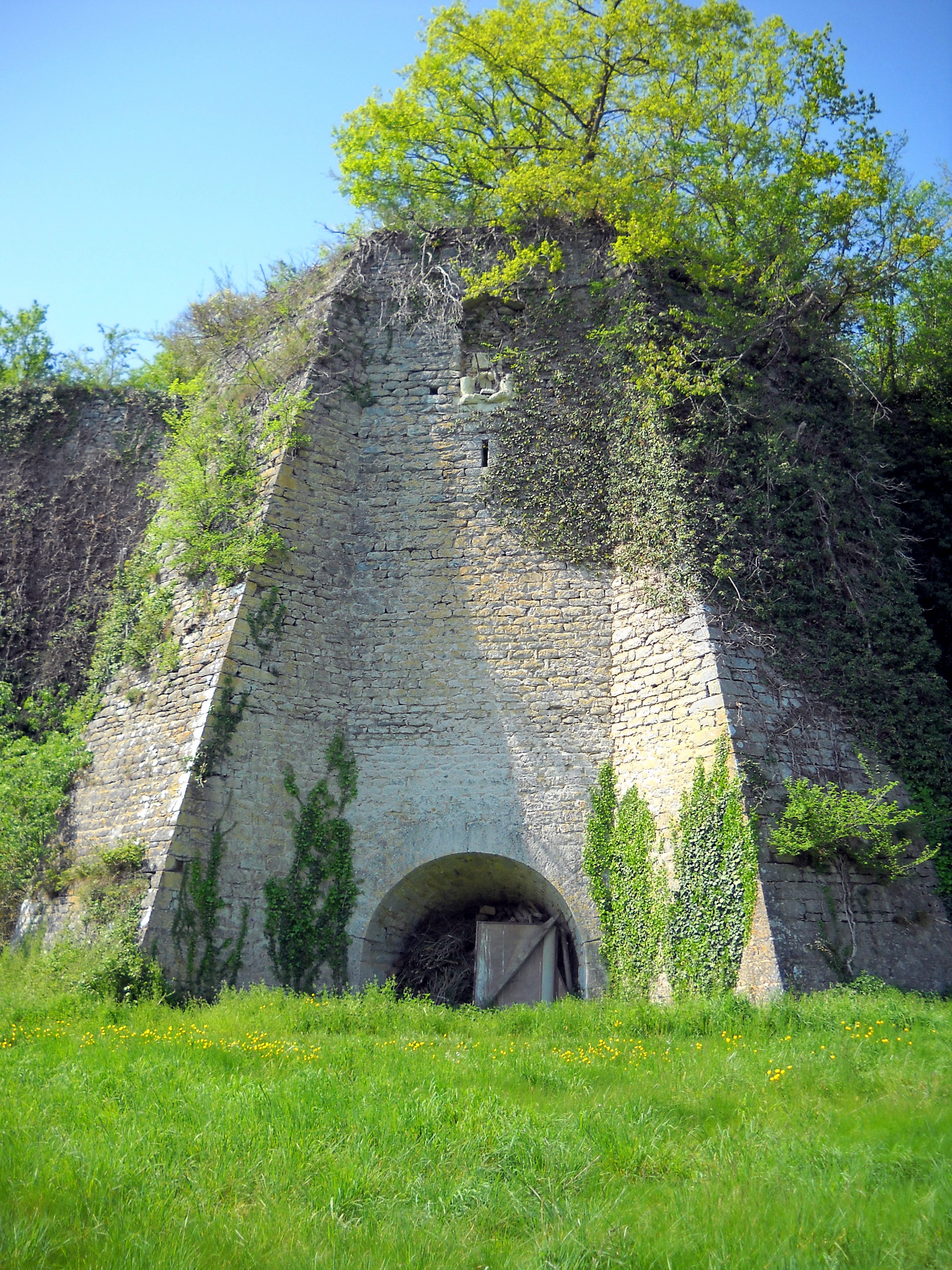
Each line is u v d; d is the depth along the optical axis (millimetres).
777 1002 9453
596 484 13812
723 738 11531
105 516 16859
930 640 13664
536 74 16438
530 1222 4766
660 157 15227
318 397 14328
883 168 16391
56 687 15453
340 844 12719
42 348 20922
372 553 14016
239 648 12781
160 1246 4289
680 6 15773
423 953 12953
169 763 12570
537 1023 10016
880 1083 6762
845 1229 4430
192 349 16703
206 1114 6082
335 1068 7617
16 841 13469
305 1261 4203
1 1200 4637
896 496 15492
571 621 13344
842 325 15688
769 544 13070
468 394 14523
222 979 11570
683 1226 4539
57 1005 10414
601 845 12375
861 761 12227
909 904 11570
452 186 16984
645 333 14031
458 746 13039
